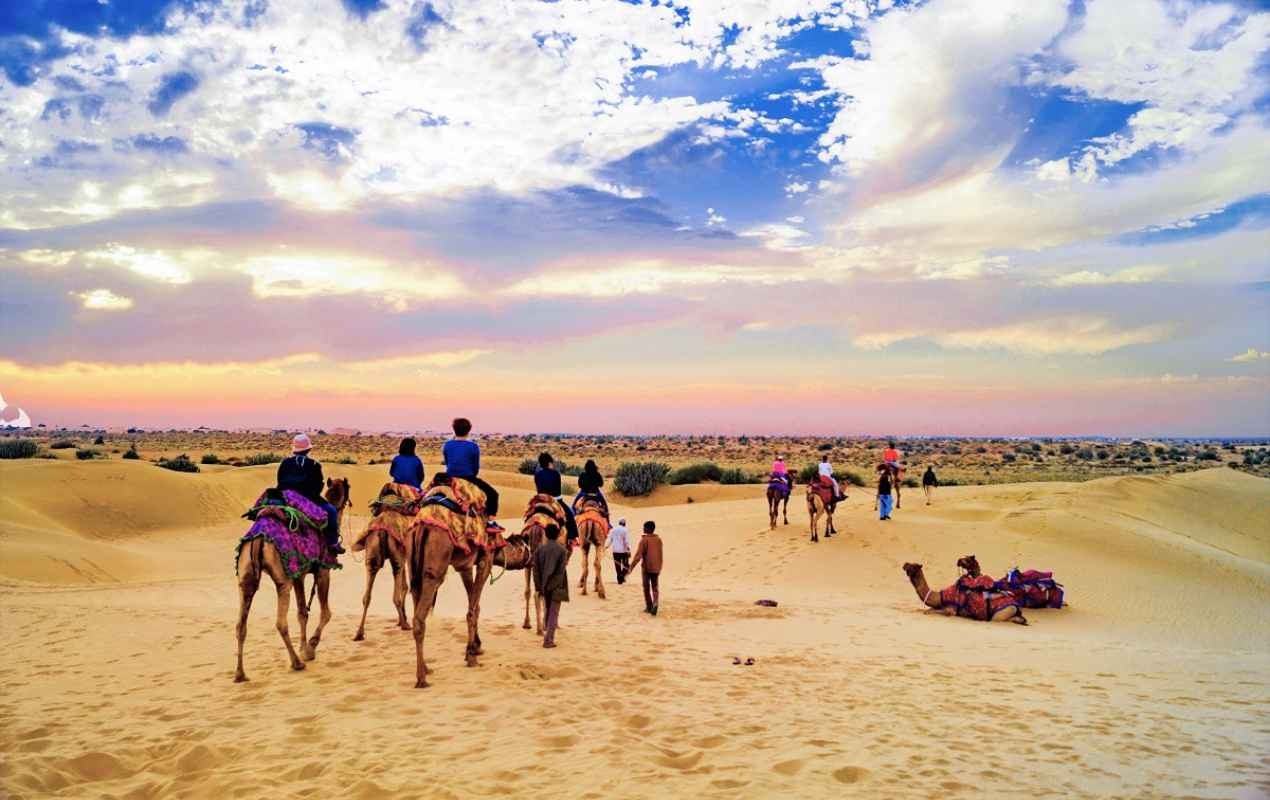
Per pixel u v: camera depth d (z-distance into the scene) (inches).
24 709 337.1
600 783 252.7
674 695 374.3
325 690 369.7
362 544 486.9
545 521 509.7
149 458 3235.7
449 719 326.6
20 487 1258.0
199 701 349.7
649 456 4576.8
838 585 839.7
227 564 1076.5
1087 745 297.6
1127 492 1211.2
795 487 1961.1
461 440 443.5
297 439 430.6
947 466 3686.0
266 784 253.4
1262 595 763.4
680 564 979.3
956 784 252.2
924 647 527.2
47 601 657.0
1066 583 797.9
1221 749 292.7
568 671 419.8
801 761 273.7
